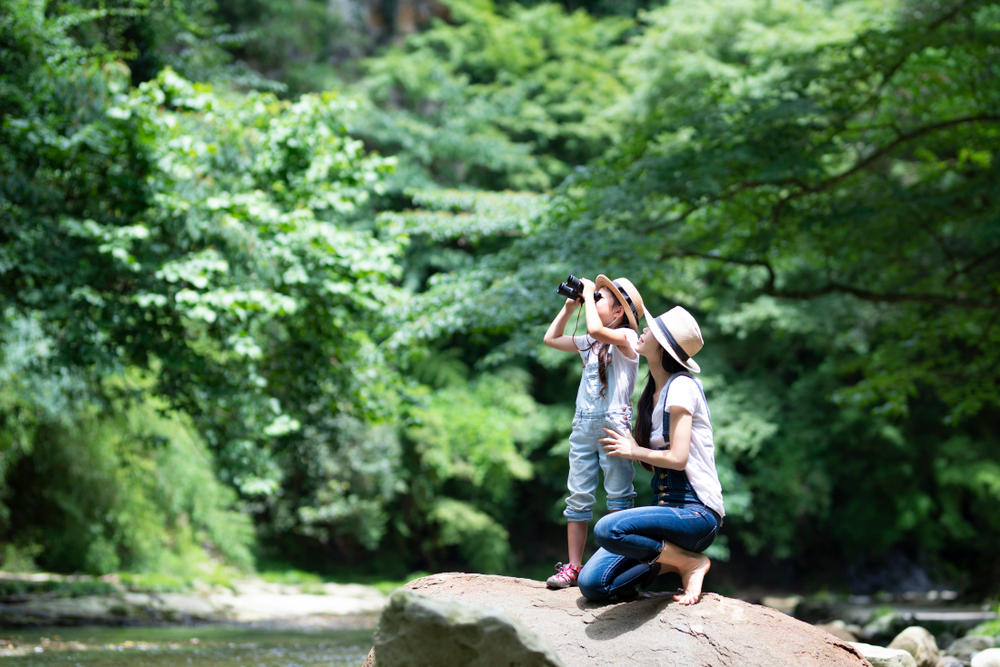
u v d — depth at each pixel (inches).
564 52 1128.8
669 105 524.1
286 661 333.1
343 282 431.2
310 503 828.6
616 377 188.4
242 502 804.6
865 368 653.9
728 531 962.1
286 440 474.9
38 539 649.0
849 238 545.0
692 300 881.5
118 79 423.8
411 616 146.6
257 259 408.5
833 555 1025.5
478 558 909.2
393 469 849.5
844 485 992.2
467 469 877.8
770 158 478.3
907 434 971.3
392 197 973.8
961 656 310.8
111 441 629.0
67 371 475.2
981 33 469.1
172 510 684.7
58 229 401.7
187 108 482.9
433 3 1241.4
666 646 165.3
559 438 957.2
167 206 403.9
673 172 472.7
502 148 1019.3
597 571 177.8
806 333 899.4
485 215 536.1
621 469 188.1
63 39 430.6
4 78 404.5
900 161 699.4
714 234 538.6
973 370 617.3
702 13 868.6
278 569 848.9
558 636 170.9
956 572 1010.7
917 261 595.2
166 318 445.1
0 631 384.5
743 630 167.5
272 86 701.9
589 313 183.8
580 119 1094.4
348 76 1121.4
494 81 1153.4
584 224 463.5
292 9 1062.4
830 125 500.7
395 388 491.8
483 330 474.0
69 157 408.5
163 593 545.3
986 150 529.7
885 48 491.8
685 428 169.3
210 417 441.7
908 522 949.8
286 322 463.2
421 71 1053.8
